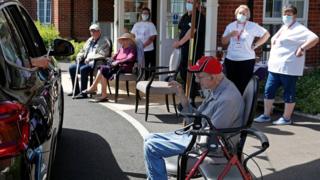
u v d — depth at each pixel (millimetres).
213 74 4461
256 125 7910
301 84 9703
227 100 4387
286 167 5918
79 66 10352
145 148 4543
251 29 8148
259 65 9242
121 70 9812
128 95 10445
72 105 9531
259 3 11648
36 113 3439
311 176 5641
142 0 13375
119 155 6387
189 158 4387
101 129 7695
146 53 11766
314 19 12359
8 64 3408
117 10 13289
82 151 6527
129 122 8156
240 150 4281
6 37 3736
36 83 3822
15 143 3018
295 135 7324
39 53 5461
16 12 4746
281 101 8953
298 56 7699
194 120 4348
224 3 11477
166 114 8766
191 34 6750
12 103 3080
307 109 8742
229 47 8344
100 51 10289
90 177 5570
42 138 3480
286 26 7809
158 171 4516
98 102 9844
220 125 4398
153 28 11859
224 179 4051
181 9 11789
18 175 3008
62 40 5578
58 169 5812
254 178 4469
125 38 9922
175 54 9086
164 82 8727
